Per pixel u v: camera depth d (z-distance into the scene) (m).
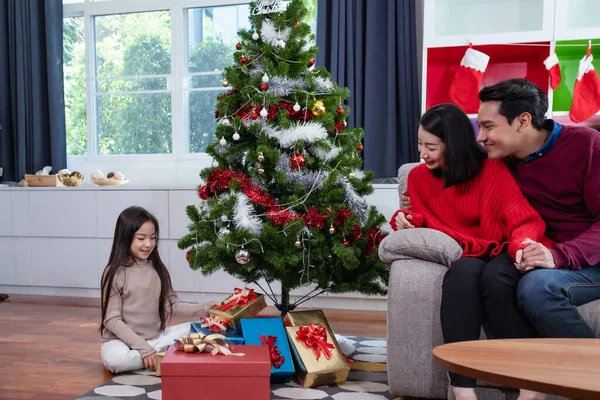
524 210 1.48
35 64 3.58
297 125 2.02
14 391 1.74
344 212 1.98
